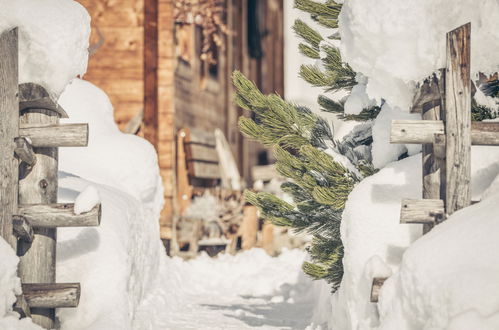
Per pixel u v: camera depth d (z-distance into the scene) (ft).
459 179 19.86
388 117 23.59
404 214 19.99
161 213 52.65
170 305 33.45
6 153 21.84
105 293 24.56
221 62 70.13
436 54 20.12
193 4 57.82
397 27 20.01
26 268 22.25
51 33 21.79
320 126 26.37
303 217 26.53
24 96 22.13
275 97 25.79
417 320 17.83
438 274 17.47
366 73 20.93
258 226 61.31
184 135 56.44
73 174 31.30
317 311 29.76
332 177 24.56
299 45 27.84
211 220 54.49
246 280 41.81
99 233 26.07
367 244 21.29
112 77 54.29
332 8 27.12
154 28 54.39
